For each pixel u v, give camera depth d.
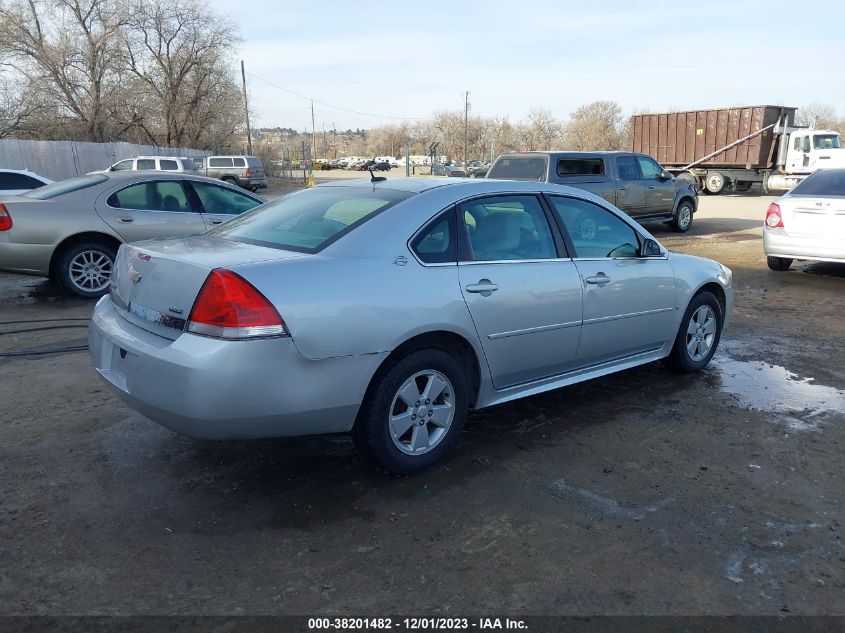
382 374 3.51
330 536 3.15
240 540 3.11
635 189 13.96
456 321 3.71
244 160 33.94
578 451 4.09
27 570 2.86
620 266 4.71
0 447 4.02
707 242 14.21
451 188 4.00
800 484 3.72
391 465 3.62
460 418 3.88
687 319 5.34
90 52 35.19
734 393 5.14
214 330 3.07
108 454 3.95
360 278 3.40
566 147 73.31
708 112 30.50
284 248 3.61
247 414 3.11
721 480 3.75
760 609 2.69
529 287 4.09
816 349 6.37
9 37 33.25
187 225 8.42
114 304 3.86
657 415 4.68
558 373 4.51
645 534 3.20
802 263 11.47
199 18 40.53
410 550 3.05
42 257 7.73
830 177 9.82
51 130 33.97
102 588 2.76
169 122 41.12
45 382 5.14
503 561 2.98
